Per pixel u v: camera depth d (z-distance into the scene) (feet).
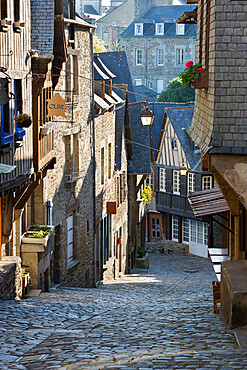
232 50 37.47
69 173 66.18
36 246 51.26
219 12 37.45
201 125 43.45
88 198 74.08
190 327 34.37
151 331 33.19
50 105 50.03
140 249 115.14
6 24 40.91
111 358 24.67
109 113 88.07
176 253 132.46
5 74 39.93
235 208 48.47
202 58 43.37
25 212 53.36
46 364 23.66
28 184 49.16
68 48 63.77
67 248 66.13
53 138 56.90
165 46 246.27
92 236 76.33
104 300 53.01
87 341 29.66
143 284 81.30
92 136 75.46
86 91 72.28
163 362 23.18
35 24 51.72
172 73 246.88
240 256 48.80
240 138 37.63
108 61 115.34
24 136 47.34
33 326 34.01
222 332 31.73
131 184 107.45
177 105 147.54
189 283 83.35
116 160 93.66
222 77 37.63
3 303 41.57
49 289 56.54
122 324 36.52
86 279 73.61
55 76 59.16
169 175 130.21
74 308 43.96
